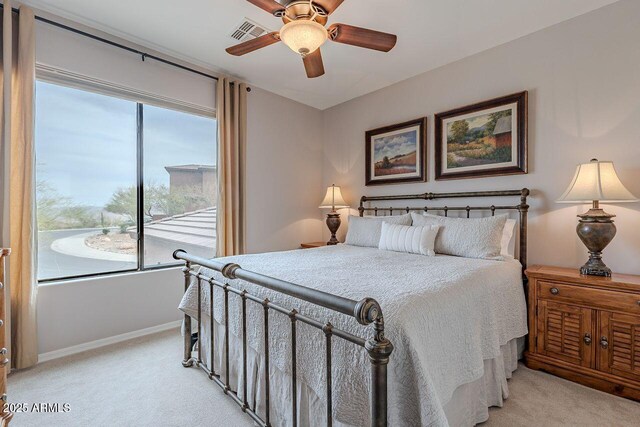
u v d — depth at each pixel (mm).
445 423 985
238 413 1617
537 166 2443
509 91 2584
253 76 3270
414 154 3229
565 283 1949
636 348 1699
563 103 2320
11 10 2025
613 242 2121
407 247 2586
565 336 1948
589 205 2201
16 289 2033
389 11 2174
